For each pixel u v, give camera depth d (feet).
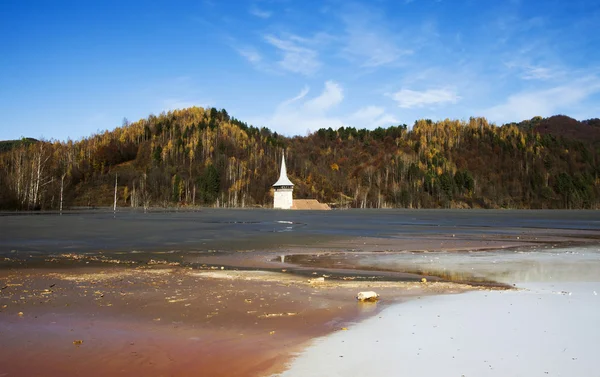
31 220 189.78
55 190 383.65
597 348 29.37
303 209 508.12
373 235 141.69
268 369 26.23
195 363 27.20
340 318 37.91
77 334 32.71
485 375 25.03
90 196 518.78
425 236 138.82
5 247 92.79
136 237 122.42
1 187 304.71
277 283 55.31
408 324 35.81
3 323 35.22
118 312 39.17
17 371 25.71
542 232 161.17
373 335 32.83
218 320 36.99
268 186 629.92
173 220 221.25
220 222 212.64
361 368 26.25
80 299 44.04
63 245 98.89
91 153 635.25
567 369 25.81
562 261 79.00
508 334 32.65
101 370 25.99
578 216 352.90
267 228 172.55
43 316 37.45
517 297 46.57
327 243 112.88
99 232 136.05
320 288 52.06
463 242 118.42
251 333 33.42
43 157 399.65
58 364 26.86
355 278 60.75
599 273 64.90
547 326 34.71
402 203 654.12
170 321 36.52
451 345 30.32
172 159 645.92
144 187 542.98
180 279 57.26
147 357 28.17
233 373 25.66
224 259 80.23
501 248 103.19
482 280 59.26
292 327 35.06
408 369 26.02
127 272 62.64
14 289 48.47
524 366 26.30
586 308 40.98
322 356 28.37
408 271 67.82
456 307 41.88
